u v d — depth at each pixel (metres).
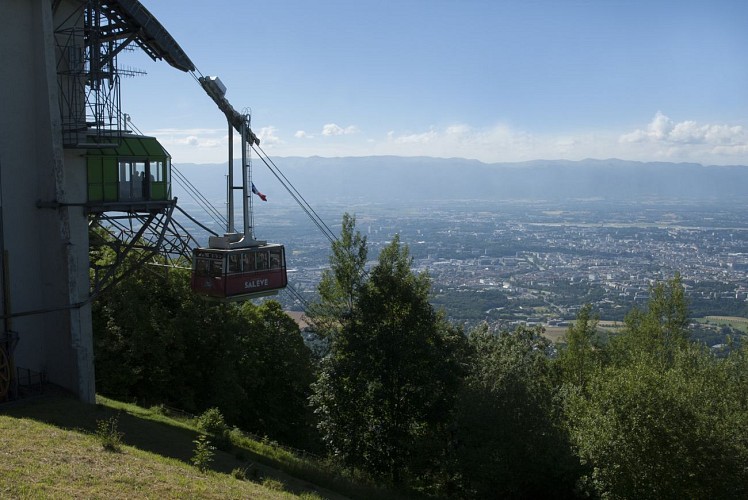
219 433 29.61
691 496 28.44
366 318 35.34
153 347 38.66
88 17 28.78
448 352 36.03
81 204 27.69
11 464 16.73
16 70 26.44
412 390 34.69
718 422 29.19
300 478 27.81
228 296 33.53
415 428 36.31
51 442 19.61
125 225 34.69
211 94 35.19
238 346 45.38
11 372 25.22
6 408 24.39
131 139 30.69
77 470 17.39
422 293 36.12
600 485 29.14
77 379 27.09
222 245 34.59
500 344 49.66
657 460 28.53
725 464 27.97
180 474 19.62
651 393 29.23
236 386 43.91
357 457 35.00
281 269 36.50
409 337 34.62
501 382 32.91
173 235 34.31
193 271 34.66
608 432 29.47
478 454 30.77
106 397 35.25
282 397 50.38
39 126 27.00
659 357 41.00
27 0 26.61
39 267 27.59
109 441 20.73
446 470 34.47
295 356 50.09
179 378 42.28
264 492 20.78
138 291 39.91
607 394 30.52
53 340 27.67
